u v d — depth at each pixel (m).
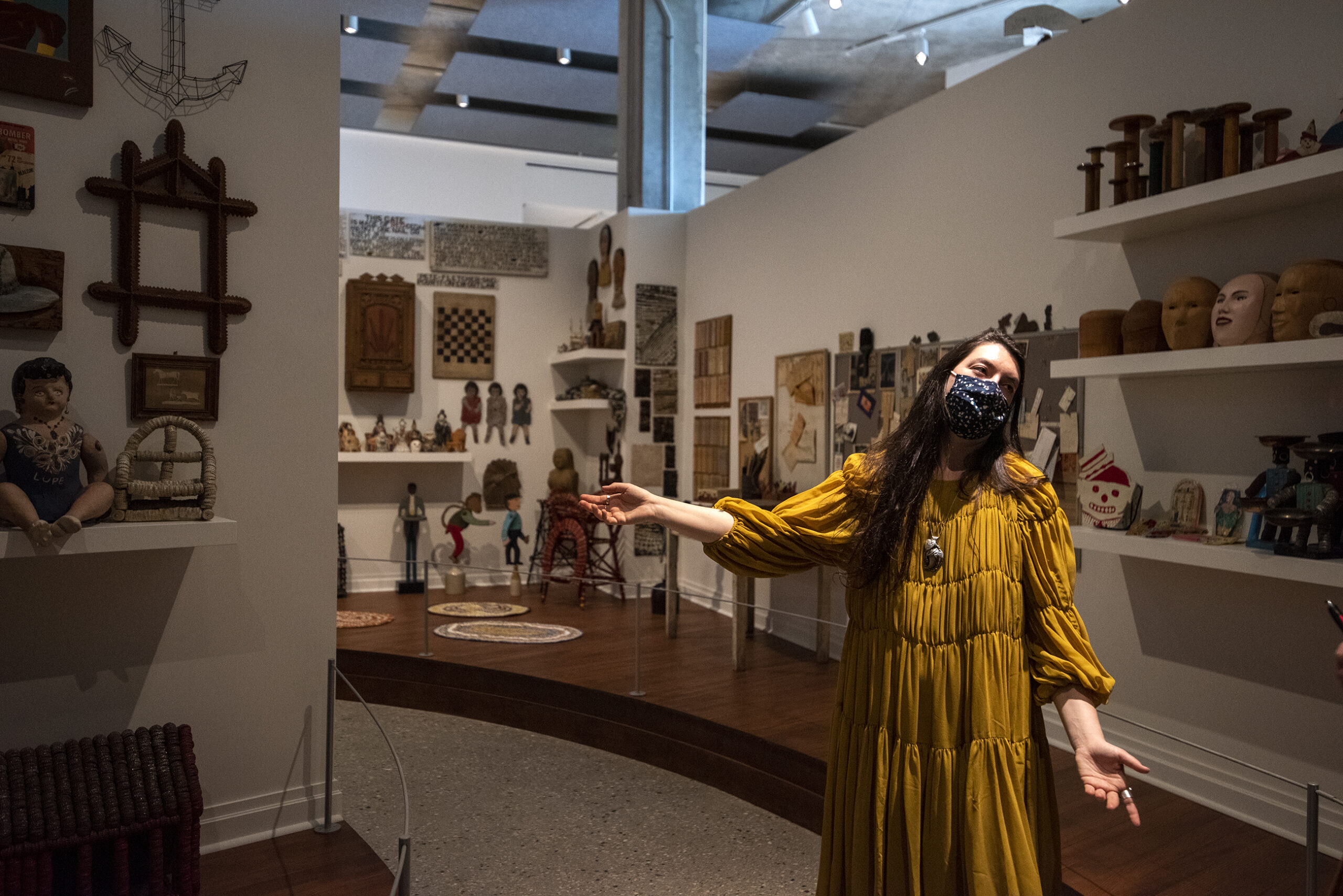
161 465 3.26
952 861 1.73
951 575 1.78
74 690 3.18
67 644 3.17
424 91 9.57
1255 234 3.67
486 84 9.08
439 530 8.31
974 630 1.77
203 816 3.43
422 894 3.34
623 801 4.28
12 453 2.75
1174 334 3.64
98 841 2.76
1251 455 3.67
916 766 1.76
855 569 1.88
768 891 3.39
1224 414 3.78
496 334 8.45
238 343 3.46
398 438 8.01
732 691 5.04
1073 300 4.46
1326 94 3.43
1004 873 1.70
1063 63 4.51
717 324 7.54
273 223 3.52
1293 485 3.27
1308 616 3.49
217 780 3.46
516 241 8.52
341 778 4.52
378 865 3.37
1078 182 4.44
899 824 1.77
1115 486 4.07
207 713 3.43
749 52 8.48
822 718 4.56
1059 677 1.76
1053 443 4.55
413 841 3.78
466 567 7.88
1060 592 1.80
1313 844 2.20
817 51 9.11
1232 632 3.75
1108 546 3.89
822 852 1.92
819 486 2.00
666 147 8.03
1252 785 3.63
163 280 3.30
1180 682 3.95
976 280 5.04
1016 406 1.91
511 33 8.19
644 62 7.96
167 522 3.00
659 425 7.94
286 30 3.53
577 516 7.43
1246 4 3.70
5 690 3.07
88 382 3.17
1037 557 1.80
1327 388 3.42
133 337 3.20
